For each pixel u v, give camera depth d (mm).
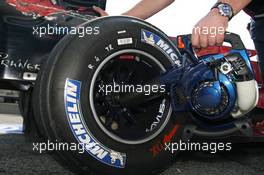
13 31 1649
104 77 1530
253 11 2057
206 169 2092
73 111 1407
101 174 1468
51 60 1461
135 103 1558
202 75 1512
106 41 1479
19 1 1701
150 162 1557
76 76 1421
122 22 1529
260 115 2416
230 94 1525
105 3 2268
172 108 1595
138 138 1534
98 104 1522
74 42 1452
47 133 1438
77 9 2078
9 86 1697
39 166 1952
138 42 1539
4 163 1977
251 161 2346
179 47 1635
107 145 1458
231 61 1559
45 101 1424
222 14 1573
